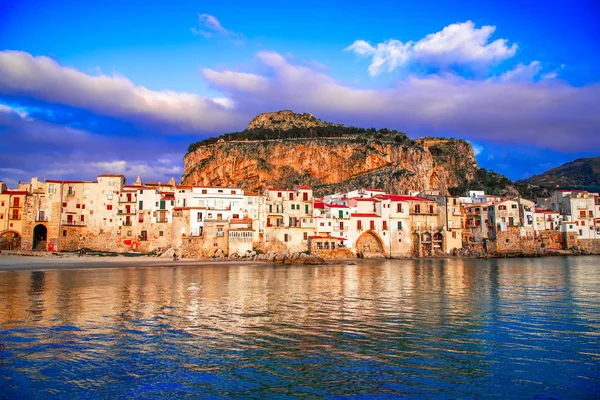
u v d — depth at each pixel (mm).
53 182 136000
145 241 135750
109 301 51875
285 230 138500
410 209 157750
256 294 58469
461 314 44875
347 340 34719
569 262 131125
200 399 24219
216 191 135250
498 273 92250
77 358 30391
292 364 29312
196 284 69250
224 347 32875
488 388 25641
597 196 191875
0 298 53594
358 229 148125
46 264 104750
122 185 143125
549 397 24578
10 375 27422
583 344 33844
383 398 24344
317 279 78375
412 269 103500
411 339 35125
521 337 35812
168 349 32375
